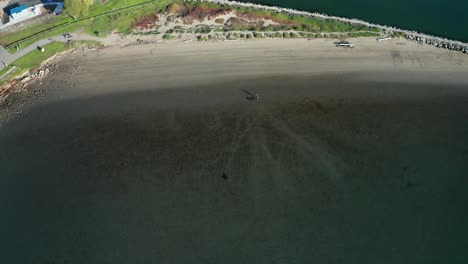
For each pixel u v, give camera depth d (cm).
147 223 5312
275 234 5125
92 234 5269
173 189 5609
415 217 5209
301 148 5947
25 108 6769
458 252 4894
